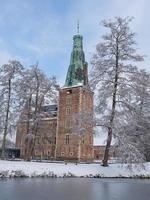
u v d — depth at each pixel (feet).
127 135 109.29
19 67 144.05
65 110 291.99
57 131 291.38
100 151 333.83
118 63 114.73
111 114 109.70
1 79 142.31
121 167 115.55
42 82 149.38
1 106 140.77
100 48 115.14
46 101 150.71
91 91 116.47
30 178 89.56
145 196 56.59
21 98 144.36
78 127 112.78
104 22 115.65
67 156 277.44
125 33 114.83
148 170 119.34
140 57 114.42
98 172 108.27
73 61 300.61
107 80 113.60
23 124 149.48
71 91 291.79
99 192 60.34
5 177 87.71
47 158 286.05
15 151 263.08
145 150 128.98
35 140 154.71
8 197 49.60
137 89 112.06
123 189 68.18
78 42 301.84
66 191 60.23
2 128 141.08
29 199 48.16
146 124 117.80
